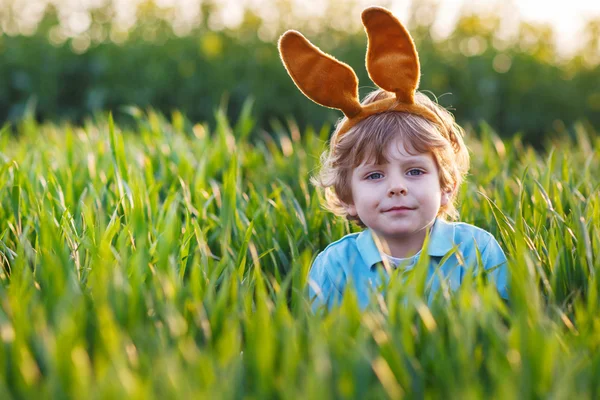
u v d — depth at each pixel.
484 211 2.38
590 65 8.86
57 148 3.52
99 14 8.74
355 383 1.12
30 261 1.92
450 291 1.53
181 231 2.14
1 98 8.53
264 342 1.13
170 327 1.29
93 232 1.83
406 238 1.95
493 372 1.14
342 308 1.33
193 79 8.36
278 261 2.21
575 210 1.87
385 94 2.08
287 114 8.30
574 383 1.19
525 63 8.66
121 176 2.61
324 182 2.10
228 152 3.29
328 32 8.73
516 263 1.51
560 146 3.95
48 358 1.11
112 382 1.00
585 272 1.74
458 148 2.09
